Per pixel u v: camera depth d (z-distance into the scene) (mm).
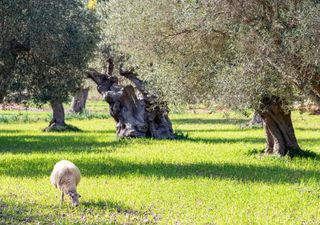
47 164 61250
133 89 93812
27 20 60562
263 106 64625
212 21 50969
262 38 44719
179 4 59531
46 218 35188
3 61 63094
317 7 44281
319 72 44781
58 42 63594
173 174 53781
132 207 38750
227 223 34281
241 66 48125
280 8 45906
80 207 38188
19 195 42625
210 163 61688
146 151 75062
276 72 45500
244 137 97688
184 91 59000
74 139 95688
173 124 135375
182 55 58688
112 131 116000
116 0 78812
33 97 68062
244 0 46812
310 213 37625
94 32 71125
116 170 56344
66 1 65812
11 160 65250
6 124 139750
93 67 100625
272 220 35281
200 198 41906
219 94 51781
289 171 56344
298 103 58781
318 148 78562
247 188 46094
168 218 35500
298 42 43188
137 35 63469
